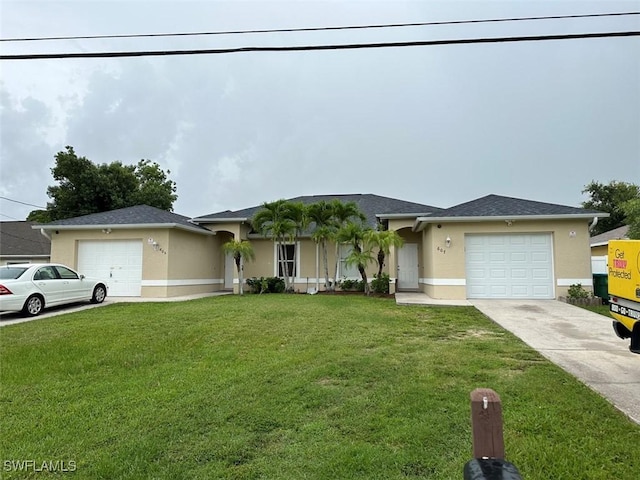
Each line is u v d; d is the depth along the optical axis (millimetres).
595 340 7180
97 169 26594
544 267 13016
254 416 4008
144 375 5523
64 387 5078
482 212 13414
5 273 11023
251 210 20094
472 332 7996
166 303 12672
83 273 15500
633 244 5344
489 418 1786
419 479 2838
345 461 3092
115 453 3340
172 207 33000
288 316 9688
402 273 17875
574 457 3045
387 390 4625
